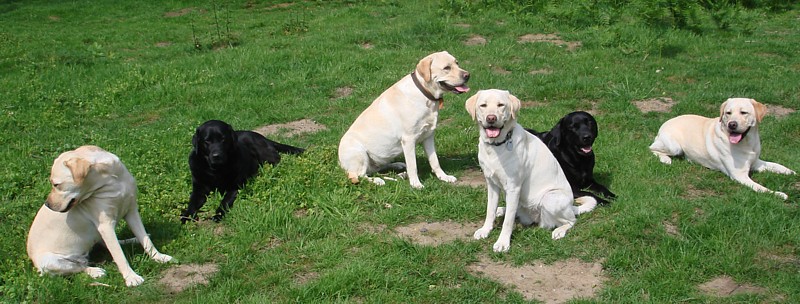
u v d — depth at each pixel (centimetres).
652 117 861
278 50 1273
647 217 539
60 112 1000
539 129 815
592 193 608
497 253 506
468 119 875
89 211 483
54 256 486
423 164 730
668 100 930
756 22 1432
